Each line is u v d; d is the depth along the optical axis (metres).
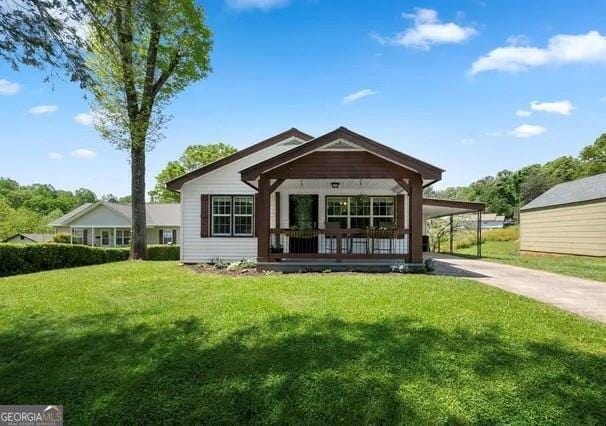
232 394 3.21
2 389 3.41
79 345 4.28
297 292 6.59
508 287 7.94
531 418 2.86
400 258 10.20
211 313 5.33
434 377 3.39
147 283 7.95
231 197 13.27
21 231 42.19
